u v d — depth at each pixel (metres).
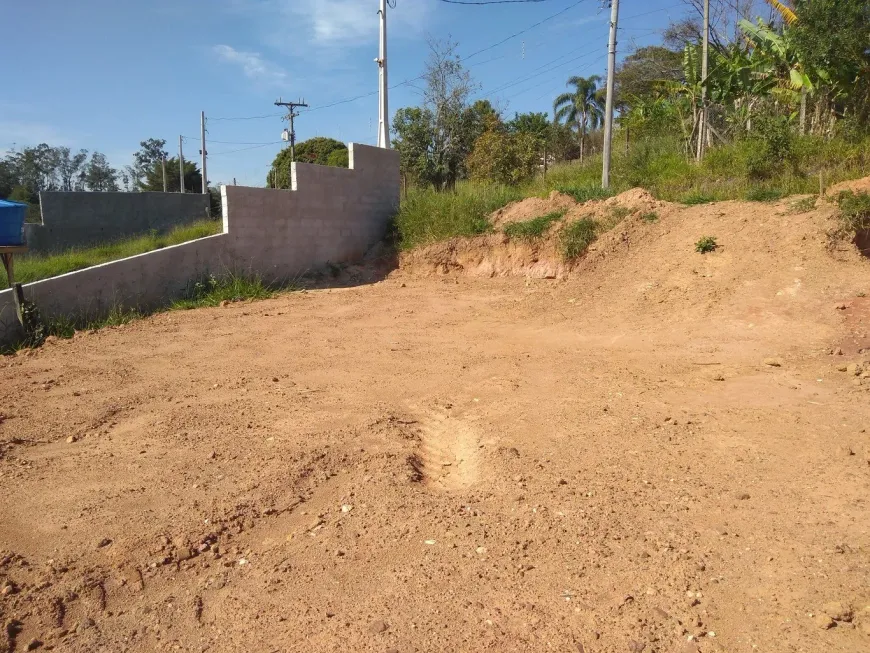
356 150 14.82
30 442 5.21
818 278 8.12
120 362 7.80
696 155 16.16
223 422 5.54
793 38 13.50
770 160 12.11
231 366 7.54
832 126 13.05
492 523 3.67
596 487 4.05
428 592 3.06
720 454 4.48
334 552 3.46
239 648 2.77
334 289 13.12
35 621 2.98
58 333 9.45
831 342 6.91
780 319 7.62
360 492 4.11
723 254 9.38
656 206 11.39
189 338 9.09
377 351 8.08
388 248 14.99
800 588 2.92
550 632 2.74
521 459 4.54
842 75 12.84
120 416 5.83
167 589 3.22
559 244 11.80
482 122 23.39
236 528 3.77
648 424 5.11
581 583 3.07
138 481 4.40
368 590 3.11
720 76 15.64
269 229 13.17
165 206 21.17
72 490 4.29
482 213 14.02
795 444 4.59
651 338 7.89
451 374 6.94
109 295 10.62
